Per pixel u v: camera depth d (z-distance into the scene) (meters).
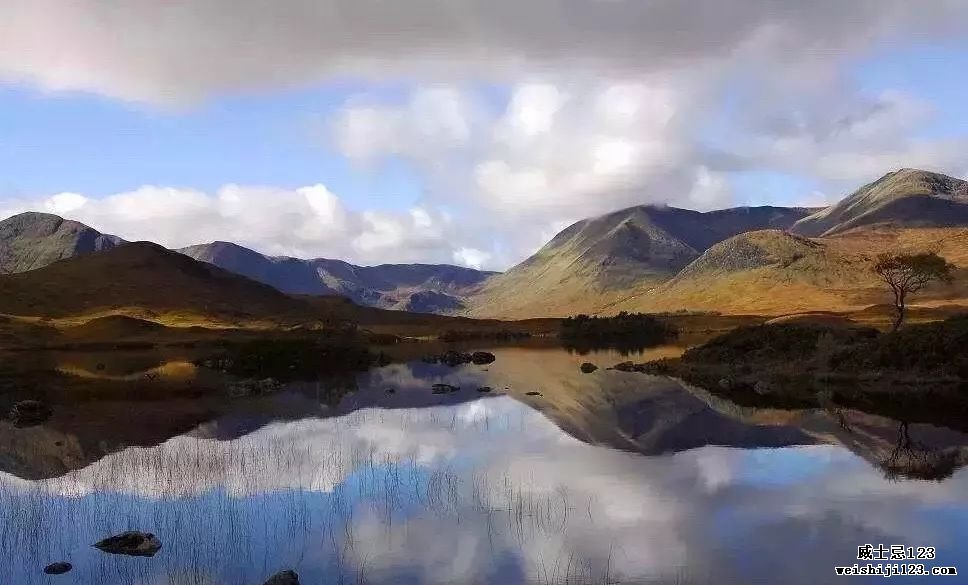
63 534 21.03
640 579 17.36
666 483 26.00
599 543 19.77
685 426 37.75
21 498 24.52
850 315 152.25
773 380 55.31
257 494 24.88
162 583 17.52
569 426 38.34
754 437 34.38
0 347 90.38
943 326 56.84
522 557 18.80
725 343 69.12
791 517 21.86
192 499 24.31
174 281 176.62
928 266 75.50
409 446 33.16
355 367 79.12
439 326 183.88
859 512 22.22
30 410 42.94
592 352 104.81
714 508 22.88
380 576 17.73
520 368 77.69
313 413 43.66
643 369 69.56
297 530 21.09
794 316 157.50
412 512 22.73
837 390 49.81
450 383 61.62
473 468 28.59
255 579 17.70
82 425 39.28
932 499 23.44
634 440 34.25
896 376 52.84
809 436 34.34
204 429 37.97
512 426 38.53
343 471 28.12
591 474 27.45
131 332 112.31
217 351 88.31
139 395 51.69
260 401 49.22
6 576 17.95
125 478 27.08
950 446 31.64
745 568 17.95
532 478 26.94
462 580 17.39
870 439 33.25
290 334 119.50
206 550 19.58
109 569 18.36
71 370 68.06
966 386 49.34
